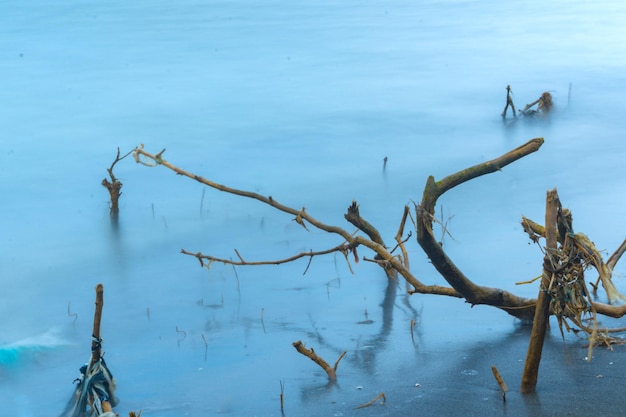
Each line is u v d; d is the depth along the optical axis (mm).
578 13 50312
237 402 8383
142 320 10969
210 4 55062
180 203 17047
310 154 20984
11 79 32531
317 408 8125
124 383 8984
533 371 8109
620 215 14516
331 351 9609
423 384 8531
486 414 7730
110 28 45469
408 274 9930
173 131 23812
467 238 13750
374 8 53719
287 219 15609
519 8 53312
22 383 9195
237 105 27234
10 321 11055
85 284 12555
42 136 23656
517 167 18703
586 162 19000
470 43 39938
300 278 12297
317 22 47375
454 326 10234
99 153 21719
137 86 30781
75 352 10047
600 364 8758
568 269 8125
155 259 13617
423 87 29609
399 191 17406
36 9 52594
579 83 29625
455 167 19297
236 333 10312
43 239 14961
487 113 25328
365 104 26844
